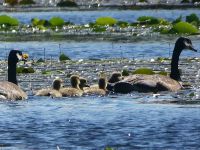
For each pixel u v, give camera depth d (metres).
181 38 80.75
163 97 71.94
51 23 139.12
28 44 115.50
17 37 125.38
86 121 61.38
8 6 175.62
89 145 54.22
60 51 103.69
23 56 75.56
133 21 146.00
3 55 103.00
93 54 102.81
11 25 139.38
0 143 54.84
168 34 124.69
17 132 57.97
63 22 139.62
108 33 128.75
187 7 167.62
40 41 119.19
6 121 61.62
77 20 147.88
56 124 60.50
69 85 78.12
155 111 64.94
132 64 90.94
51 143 54.84
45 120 61.91
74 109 66.12
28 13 160.62
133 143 54.66
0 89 69.81
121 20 147.25
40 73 85.50
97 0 186.62
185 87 77.12
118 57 98.75
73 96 73.12
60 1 179.25
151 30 130.75
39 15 156.50
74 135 57.03
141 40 117.75
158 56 99.62
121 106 67.44
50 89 73.75
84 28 136.25
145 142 54.91
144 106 67.25
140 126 59.59
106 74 83.12
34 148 53.41
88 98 72.06
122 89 74.88
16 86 71.44
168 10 162.50
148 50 105.94
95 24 137.88
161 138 56.00
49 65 91.19
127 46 110.75
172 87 75.38
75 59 97.12
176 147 53.50
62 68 88.75
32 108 66.56
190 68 87.88
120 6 172.00
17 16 154.88
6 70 88.31
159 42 114.81
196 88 76.69
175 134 57.06
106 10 164.38
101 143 54.78
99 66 89.56
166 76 77.81
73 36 125.44
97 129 58.84
